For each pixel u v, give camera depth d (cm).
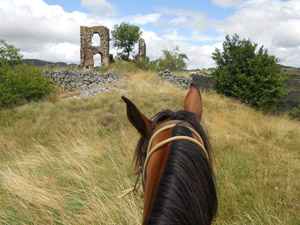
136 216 284
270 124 827
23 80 1141
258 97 1284
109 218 297
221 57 1430
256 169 460
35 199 349
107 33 3130
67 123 776
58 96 1282
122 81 1609
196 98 171
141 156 153
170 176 97
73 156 505
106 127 745
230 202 332
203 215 98
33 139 671
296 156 551
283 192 362
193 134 123
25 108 958
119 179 413
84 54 3066
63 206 342
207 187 103
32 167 480
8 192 400
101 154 530
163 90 1308
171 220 86
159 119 147
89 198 346
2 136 693
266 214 284
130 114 137
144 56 3394
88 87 1548
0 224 323
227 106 1155
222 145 602
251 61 1305
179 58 2812
